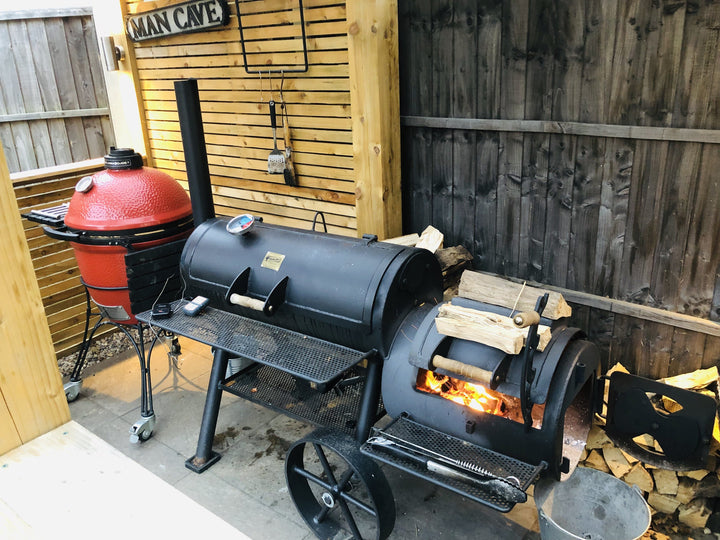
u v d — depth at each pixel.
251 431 3.13
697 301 2.61
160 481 1.50
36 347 1.59
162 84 4.30
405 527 2.46
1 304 1.50
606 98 2.58
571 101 2.68
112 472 1.52
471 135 3.05
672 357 2.74
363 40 3.00
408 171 3.38
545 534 2.06
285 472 2.45
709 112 2.35
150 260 3.09
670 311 2.69
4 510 1.39
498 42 2.80
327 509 2.42
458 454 2.03
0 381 1.53
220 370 2.85
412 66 3.13
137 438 3.01
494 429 2.04
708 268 2.54
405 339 2.34
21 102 4.41
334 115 3.40
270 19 3.47
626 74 2.50
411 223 3.48
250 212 4.20
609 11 2.46
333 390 2.80
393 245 2.50
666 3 2.32
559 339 2.08
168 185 3.23
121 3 4.22
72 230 3.07
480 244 3.21
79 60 4.61
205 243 2.86
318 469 2.82
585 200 2.78
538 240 2.99
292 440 3.05
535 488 2.15
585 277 2.90
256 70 3.67
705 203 2.46
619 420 2.54
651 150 2.53
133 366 3.84
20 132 4.45
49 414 1.66
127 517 1.38
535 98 2.78
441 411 2.16
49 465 1.54
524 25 2.70
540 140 2.82
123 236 3.02
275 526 2.50
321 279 2.44
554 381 1.99
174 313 2.81
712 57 2.28
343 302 2.35
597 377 2.33
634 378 2.46
